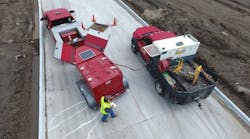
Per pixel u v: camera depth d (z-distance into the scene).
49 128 7.54
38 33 13.15
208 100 8.73
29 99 9.07
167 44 8.25
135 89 9.19
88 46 9.21
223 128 7.66
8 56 11.23
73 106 8.38
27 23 14.12
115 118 7.96
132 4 16.91
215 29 13.99
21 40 12.54
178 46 8.15
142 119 7.95
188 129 7.63
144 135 7.41
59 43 9.18
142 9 16.22
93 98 7.85
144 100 8.70
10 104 8.78
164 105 8.52
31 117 8.34
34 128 7.96
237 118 8.03
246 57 11.41
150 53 8.45
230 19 15.48
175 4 17.47
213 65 10.77
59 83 9.35
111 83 7.76
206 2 18.20
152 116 8.07
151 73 9.20
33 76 10.18
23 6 16.00
